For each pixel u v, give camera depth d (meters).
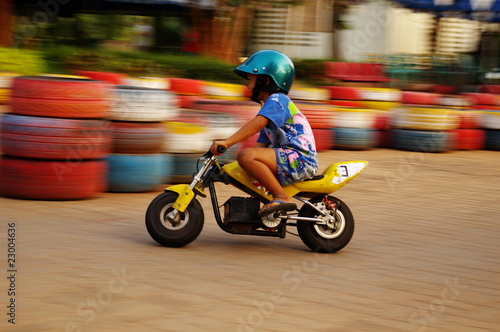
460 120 12.24
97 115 6.16
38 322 3.23
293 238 5.43
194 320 3.37
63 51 15.62
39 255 4.43
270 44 19.59
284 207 4.61
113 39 20.09
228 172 4.80
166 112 6.86
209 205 6.50
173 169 7.20
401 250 5.12
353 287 4.11
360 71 18.73
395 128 11.84
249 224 4.82
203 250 4.82
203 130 7.29
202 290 3.88
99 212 5.84
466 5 19.34
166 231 4.76
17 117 6.00
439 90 19.44
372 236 5.54
